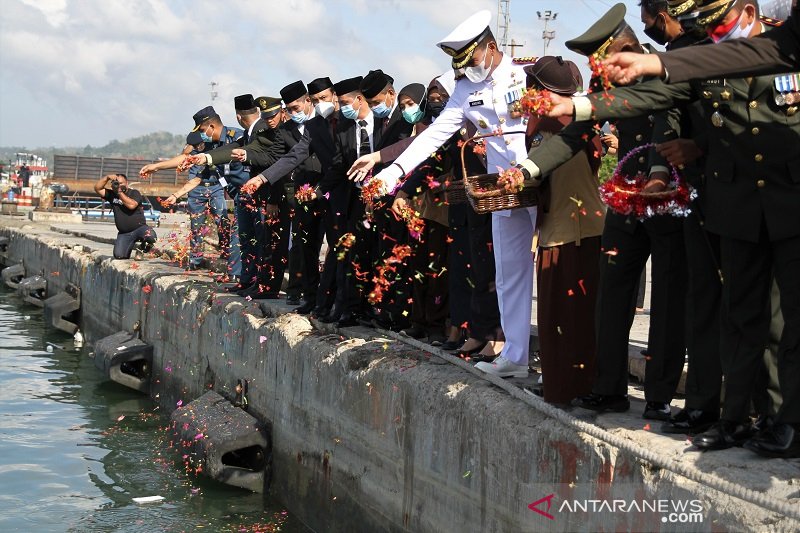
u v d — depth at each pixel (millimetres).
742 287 4086
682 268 4641
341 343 7215
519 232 5652
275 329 8320
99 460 8984
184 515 7555
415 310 7148
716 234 4199
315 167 8523
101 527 7242
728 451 4020
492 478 5016
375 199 7035
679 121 4422
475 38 5676
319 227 8438
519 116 5500
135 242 15211
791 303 3928
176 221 28250
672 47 4484
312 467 7387
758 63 3512
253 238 10227
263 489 8195
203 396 9578
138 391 12203
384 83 7137
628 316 4840
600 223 5012
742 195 4035
